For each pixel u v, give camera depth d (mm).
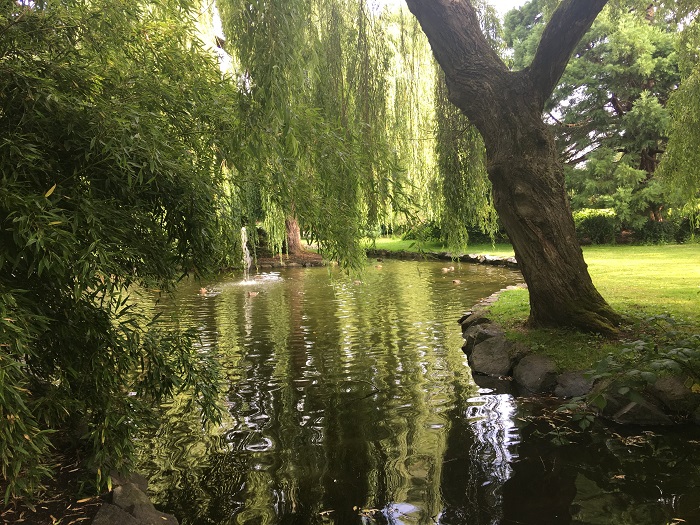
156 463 3531
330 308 9875
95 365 2646
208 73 3209
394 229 5199
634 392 3432
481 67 5777
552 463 3398
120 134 2443
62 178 2562
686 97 6910
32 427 2186
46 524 2371
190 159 3016
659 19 7699
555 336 5531
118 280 2619
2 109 2455
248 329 8102
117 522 2430
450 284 12734
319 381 5348
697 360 3850
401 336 7332
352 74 6547
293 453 3662
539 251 5648
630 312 5992
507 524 2701
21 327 2115
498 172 5711
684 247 16734
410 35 8289
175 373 3172
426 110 8273
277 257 20156
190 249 3250
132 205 2840
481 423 4129
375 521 2768
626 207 18172
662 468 3270
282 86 2834
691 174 7105
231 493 3102
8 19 2434
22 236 2135
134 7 2791
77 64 2590
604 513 2771
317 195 3557
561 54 5348
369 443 3797
